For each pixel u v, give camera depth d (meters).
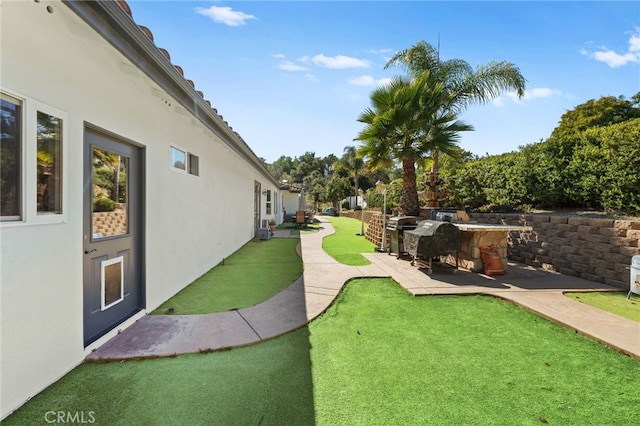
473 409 2.20
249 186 11.41
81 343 2.70
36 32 2.17
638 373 2.68
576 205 7.55
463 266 6.70
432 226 6.08
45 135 2.31
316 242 10.94
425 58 10.42
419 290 4.96
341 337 3.35
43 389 2.28
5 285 1.97
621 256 5.14
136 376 2.52
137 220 3.78
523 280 5.62
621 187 6.30
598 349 3.11
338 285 5.27
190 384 2.43
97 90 2.89
